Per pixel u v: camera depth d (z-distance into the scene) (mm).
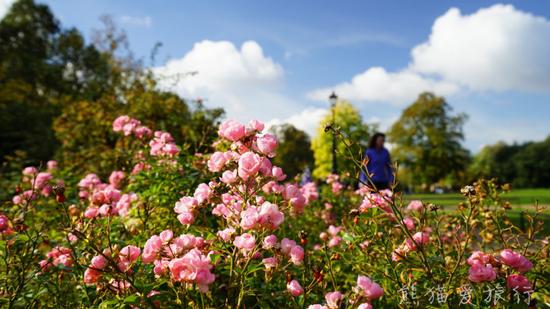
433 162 40250
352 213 2357
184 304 1746
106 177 6887
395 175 2053
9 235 2203
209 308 1797
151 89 8734
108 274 1822
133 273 1838
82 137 8852
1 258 2217
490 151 70938
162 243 1775
